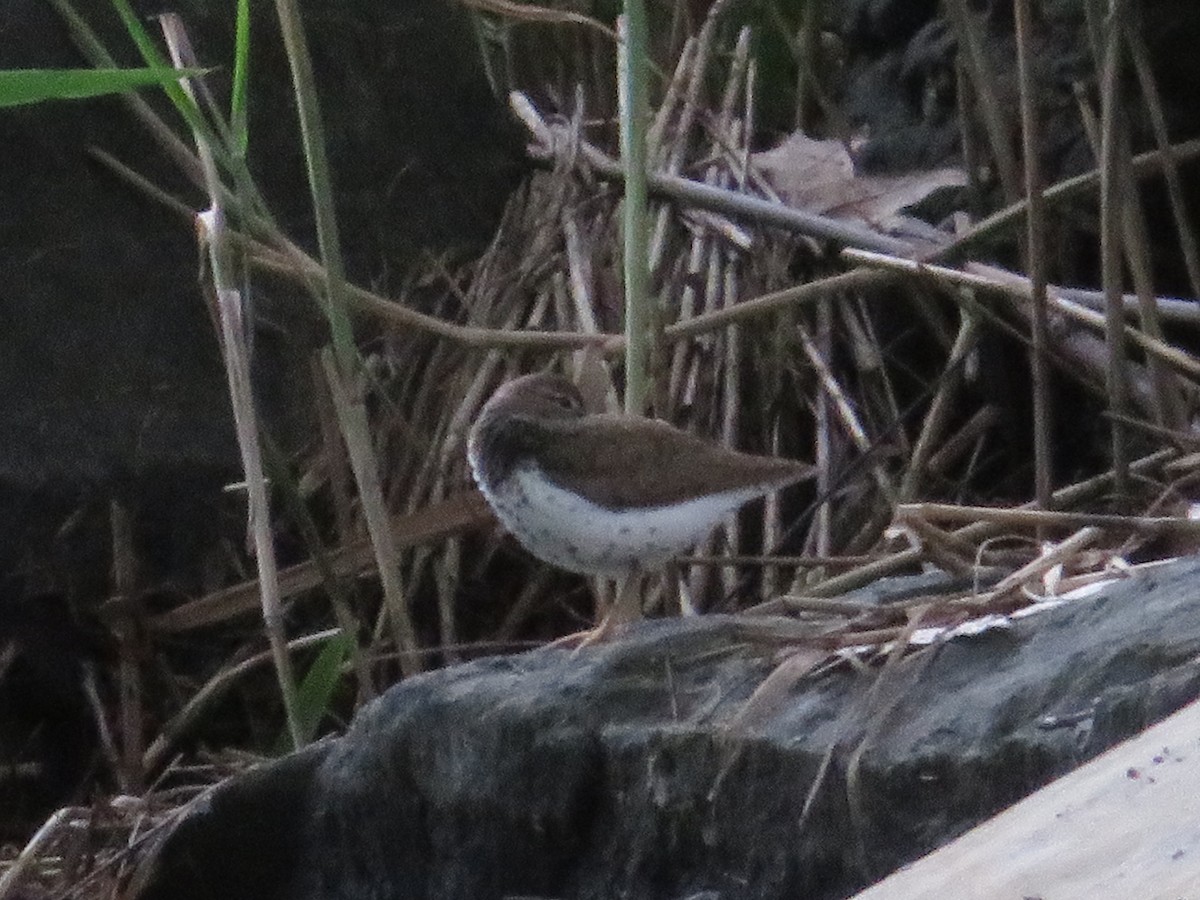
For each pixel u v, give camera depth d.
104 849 8.66
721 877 6.23
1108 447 10.59
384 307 9.40
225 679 10.02
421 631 10.65
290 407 10.86
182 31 8.88
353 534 10.59
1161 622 5.74
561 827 6.68
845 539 10.43
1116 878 3.47
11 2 10.78
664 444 7.59
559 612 10.67
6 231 10.53
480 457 7.65
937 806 5.61
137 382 10.55
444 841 7.06
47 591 10.15
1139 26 9.98
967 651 6.14
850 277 10.58
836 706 6.16
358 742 7.34
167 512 10.41
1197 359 9.93
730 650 6.82
